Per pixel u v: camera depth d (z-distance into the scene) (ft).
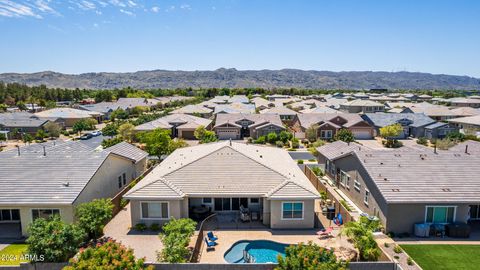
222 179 81.87
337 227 77.92
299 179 84.17
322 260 49.16
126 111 353.92
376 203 78.48
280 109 291.99
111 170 96.53
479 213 81.71
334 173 113.09
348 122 234.17
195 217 81.87
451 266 59.82
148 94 547.08
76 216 73.92
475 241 69.97
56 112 290.35
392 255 62.85
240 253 67.26
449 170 81.82
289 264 48.88
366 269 55.16
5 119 246.27
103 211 72.69
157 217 78.23
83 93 606.14
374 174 80.53
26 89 513.45
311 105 351.67
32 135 237.04
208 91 589.32
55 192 75.10
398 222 73.67
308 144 200.13
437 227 72.28
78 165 85.81
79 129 245.45
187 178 82.28
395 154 89.71
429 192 74.69
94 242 70.54
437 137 219.20
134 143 199.93
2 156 89.10
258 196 78.02
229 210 86.12
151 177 85.35
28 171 82.07
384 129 200.85
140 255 65.41
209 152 92.38
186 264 55.11
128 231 76.74
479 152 95.81
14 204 71.87
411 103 384.88
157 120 233.55
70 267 48.29
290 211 76.95
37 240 57.06
